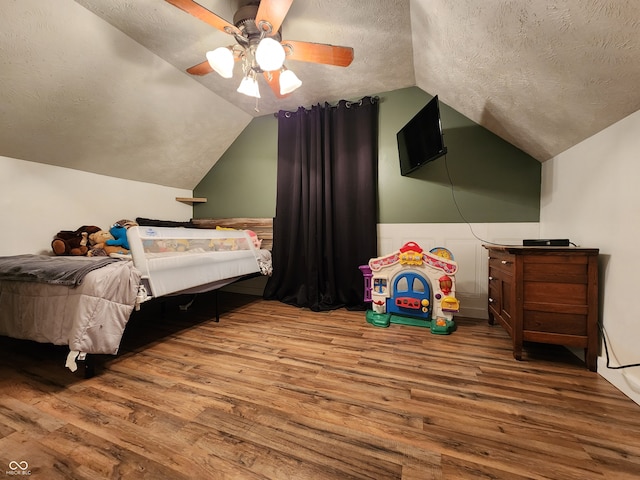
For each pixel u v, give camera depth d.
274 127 3.27
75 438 1.01
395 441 1.00
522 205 2.35
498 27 1.30
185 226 3.40
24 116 1.96
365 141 2.72
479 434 1.04
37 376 1.45
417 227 2.67
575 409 1.17
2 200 2.12
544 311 1.57
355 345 1.87
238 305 2.93
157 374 1.48
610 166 1.44
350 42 1.95
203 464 0.90
